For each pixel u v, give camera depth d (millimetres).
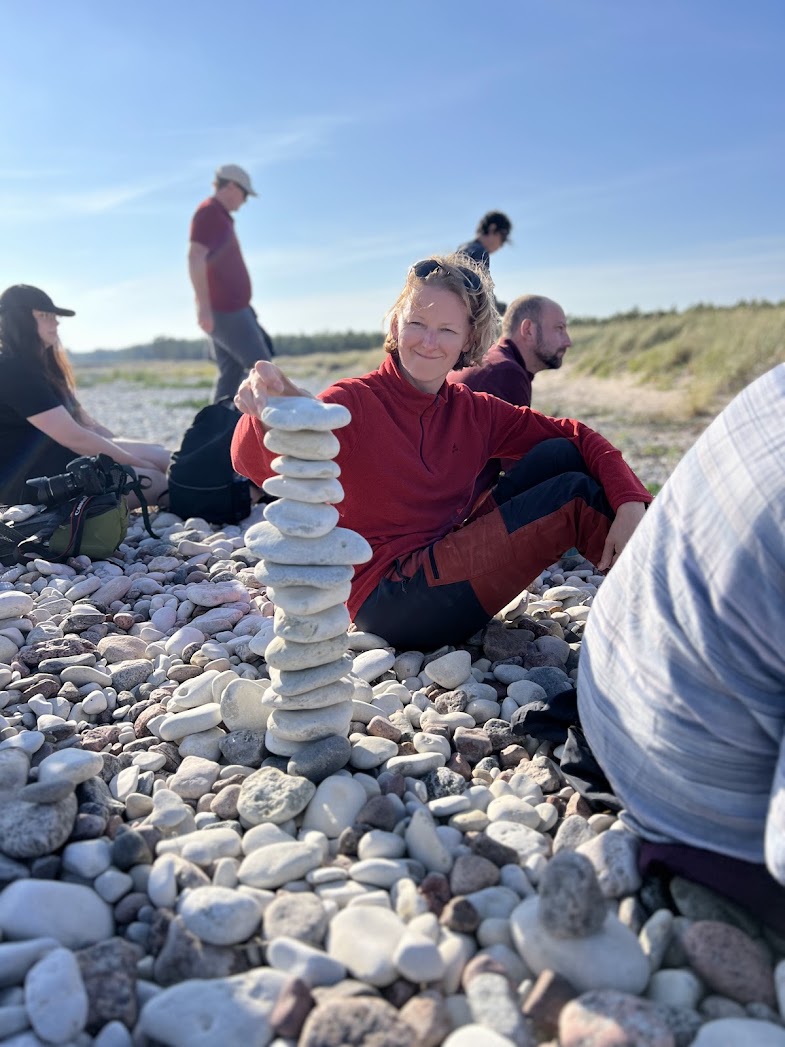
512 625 3088
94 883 1766
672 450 8695
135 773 2166
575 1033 1353
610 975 1493
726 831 1636
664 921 1621
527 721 2287
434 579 2654
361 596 2803
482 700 2531
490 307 2744
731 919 1618
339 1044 1328
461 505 2898
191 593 3422
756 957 1510
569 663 2928
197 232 7000
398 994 1485
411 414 2756
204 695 2488
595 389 14859
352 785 2023
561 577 3842
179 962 1551
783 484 1481
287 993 1427
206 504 4711
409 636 2814
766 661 1523
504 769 2291
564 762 2064
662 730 1682
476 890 1732
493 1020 1394
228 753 2260
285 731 2148
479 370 4141
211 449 4695
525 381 4203
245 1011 1423
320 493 2100
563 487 2660
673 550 1685
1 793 1993
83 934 1635
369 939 1558
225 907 1605
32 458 4570
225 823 1977
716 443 1656
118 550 4297
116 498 4207
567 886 1521
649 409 12234
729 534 1546
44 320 4465
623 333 17406
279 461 2127
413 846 1851
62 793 1870
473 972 1494
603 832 1862
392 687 2623
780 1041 1344
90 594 3600
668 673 1664
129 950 1566
